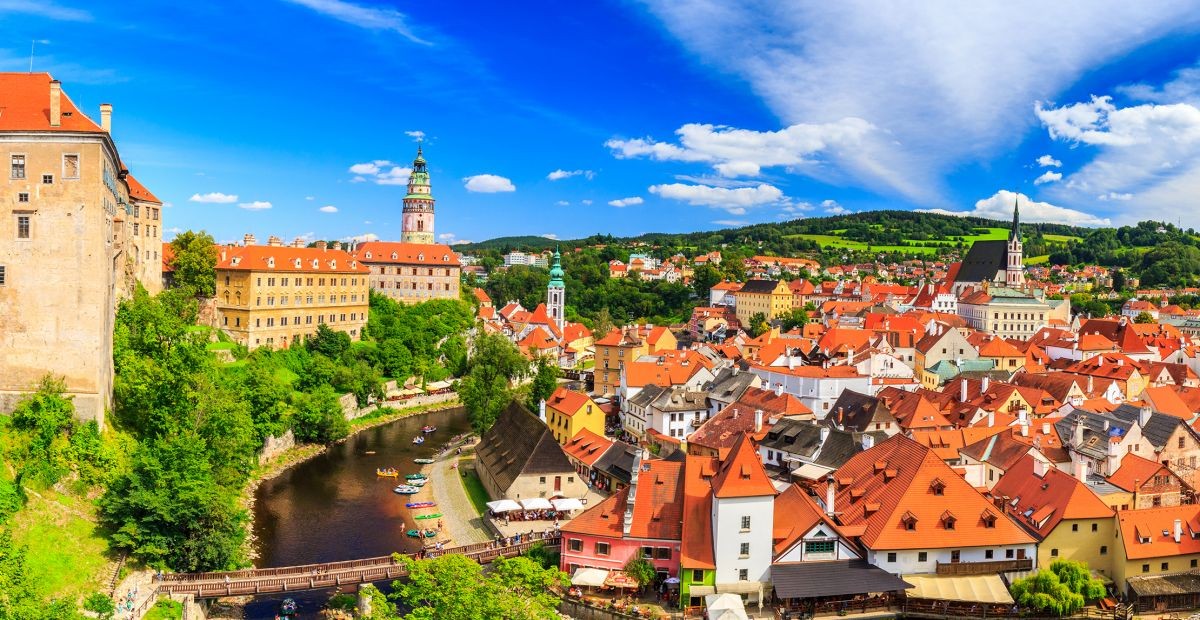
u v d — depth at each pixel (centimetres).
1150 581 9225
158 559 9381
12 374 10306
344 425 16950
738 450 9419
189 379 12319
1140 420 12094
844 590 8819
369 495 13538
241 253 19500
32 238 10338
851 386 16862
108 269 11225
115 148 11562
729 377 17500
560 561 9944
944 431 13175
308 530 11762
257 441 14325
